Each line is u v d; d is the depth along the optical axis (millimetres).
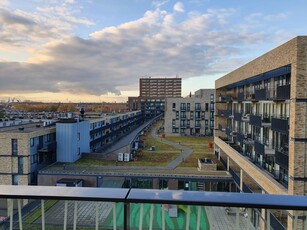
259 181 15773
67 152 29406
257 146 17375
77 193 1978
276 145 15773
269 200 1860
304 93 11562
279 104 16188
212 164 25203
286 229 2436
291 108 12070
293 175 11758
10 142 24547
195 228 2211
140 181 23609
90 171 24812
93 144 38156
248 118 21188
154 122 91688
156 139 52125
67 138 29406
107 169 25734
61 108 120562
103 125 44312
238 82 22344
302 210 1811
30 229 2312
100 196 1944
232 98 27859
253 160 19234
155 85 149625
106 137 45562
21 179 24453
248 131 22562
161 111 113500
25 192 1987
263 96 16469
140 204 2029
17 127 30281
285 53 12602
